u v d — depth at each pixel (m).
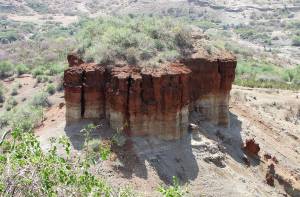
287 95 60.47
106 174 24.42
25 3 179.00
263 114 42.81
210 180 27.36
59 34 116.69
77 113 28.16
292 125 45.03
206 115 32.03
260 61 100.25
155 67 28.02
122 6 182.12
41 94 47.16
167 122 27.98
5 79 60.91
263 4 199.25
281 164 34.50
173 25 33.34
